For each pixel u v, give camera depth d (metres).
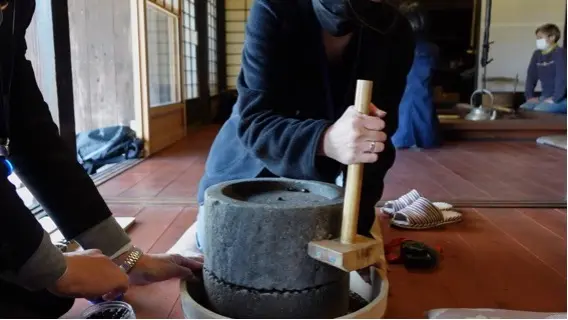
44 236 0.79
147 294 1.40
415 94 4.25
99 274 0.85
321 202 0.90
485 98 6.20
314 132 0.95
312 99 1.22
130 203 2.42
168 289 1.43
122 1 3.62
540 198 2.57
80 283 0.83
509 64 7.14
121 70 3.71
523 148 4.38
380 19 1.07
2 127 0.85
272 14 1.10
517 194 2.65
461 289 1.48
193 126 5.63
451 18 7.22
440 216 2.08
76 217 1.00
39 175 0.98
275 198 0.96
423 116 4.29
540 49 6.15
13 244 0.75
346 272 0.93
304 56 1.17
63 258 0.82
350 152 0.85
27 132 0.97
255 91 1.10
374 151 0.84
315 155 0.96
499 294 1.45
